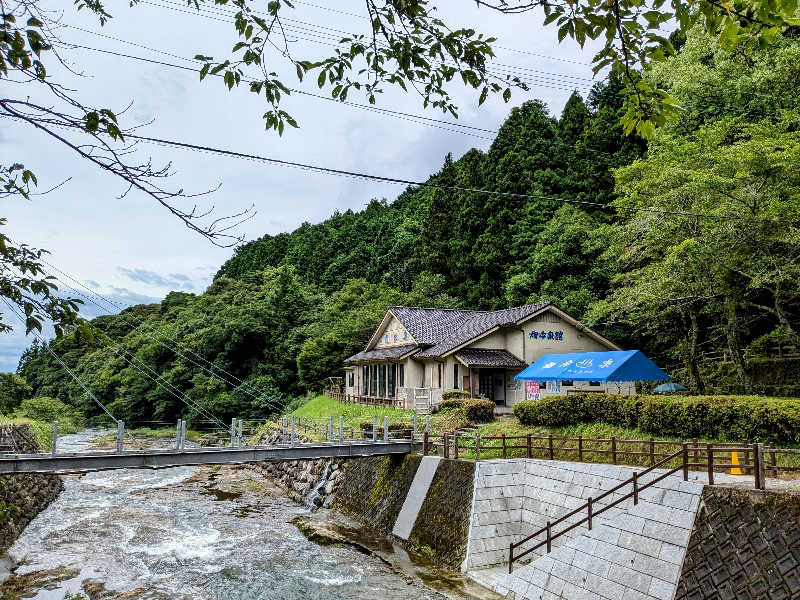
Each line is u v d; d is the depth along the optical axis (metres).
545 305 27.61
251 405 46.62
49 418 42.97
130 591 13.23
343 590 13.25
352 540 17.44
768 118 19.25
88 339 3.43
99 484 27.64
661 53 3.32
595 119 42.62
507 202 42.69
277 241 99.06
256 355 53.59
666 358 30.47
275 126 3.71
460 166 57.44
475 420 23.19
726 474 11.67
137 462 15.99
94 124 3.05
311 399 42.59
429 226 54.06
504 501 15.55
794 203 16.53
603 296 33.69
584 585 11.42
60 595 12.96
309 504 23.31
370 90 3.97
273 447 17.67
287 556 15.86
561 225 35.91
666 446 15.12
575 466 14.59
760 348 24.83
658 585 10.19
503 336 28.64
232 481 29.53
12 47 2.83
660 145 22.20
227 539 17.64
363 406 31.53
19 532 17.81
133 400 51.75
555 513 14.65
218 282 75.81
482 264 42.22
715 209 17.34
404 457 19.38
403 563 15.20
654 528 10.77
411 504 17.66
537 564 12.62
